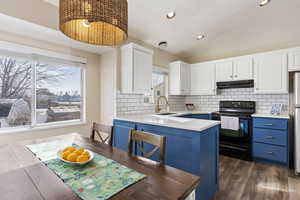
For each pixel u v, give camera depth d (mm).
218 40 3537
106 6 981
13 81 2133
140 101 3154
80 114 2807
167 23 2682
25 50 2129
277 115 2797
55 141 1597
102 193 746
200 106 4148
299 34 2859
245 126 2965
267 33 3078
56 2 1918
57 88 2537
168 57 3852
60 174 927
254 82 3111
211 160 1803
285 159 2594
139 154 2162
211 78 3668
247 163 2820
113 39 1350
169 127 1807
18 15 1670
